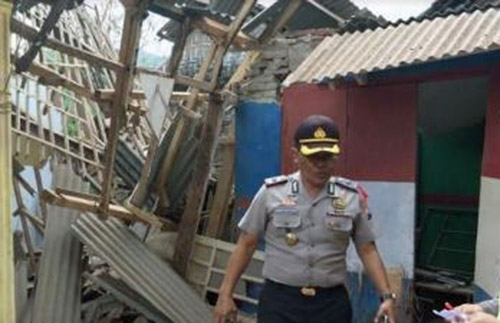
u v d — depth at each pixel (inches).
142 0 202.2
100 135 300.8
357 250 122.5
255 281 259.3
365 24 253.4
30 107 262.1
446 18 229.1
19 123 243.3
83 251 257.0
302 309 114.2
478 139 293.1
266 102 285.3
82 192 266.5
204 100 273.9
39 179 268.2
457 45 190.2
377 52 217.9
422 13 284.5
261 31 292.8
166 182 285.1
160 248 277.4
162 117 223.6
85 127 288.5
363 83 217.3
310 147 111.9
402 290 216.1
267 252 119.6
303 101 249.4
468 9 230.2
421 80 215.2
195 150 277.1
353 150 233.9
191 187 268.5
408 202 219.5
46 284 236.4
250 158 291.3
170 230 279.7
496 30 195.2
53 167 261.1
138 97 254.5
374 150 228.2
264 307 117.7
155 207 283.6
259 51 287.0
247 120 292.4
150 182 279.4
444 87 256.2
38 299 231.3
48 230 248.1
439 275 264.2
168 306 240.5
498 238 173.8
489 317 67.4
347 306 117.3
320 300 114.4
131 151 307.4
